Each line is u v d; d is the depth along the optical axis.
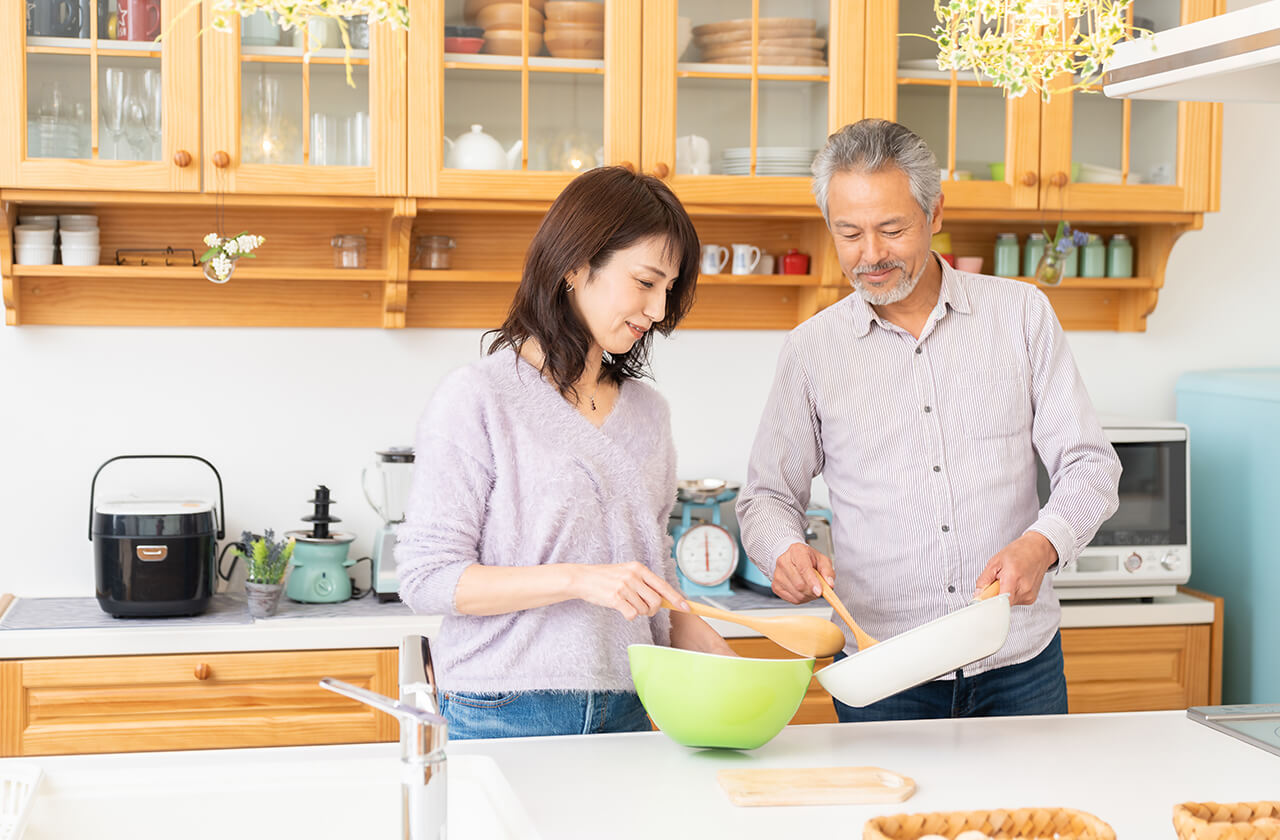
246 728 2.26
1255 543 2.72
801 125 2.53
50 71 2.29
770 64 2.51
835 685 1.26
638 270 1.34
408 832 0.93
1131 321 3.00
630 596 1.27
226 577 2.64
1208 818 0.91
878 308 1.83
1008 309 1.80
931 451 1.77
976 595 1.50
